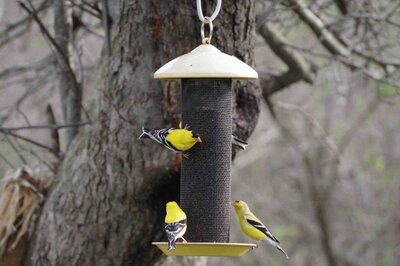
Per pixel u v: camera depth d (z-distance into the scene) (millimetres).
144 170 11039
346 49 16281
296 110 19297
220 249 8914
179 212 9055
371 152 26906
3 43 15750
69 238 11750
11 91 20500
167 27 10867
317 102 24625
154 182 11125
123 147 11125
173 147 9578
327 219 25438
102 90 11344
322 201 25438
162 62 10930
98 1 12758
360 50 16703
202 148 10109
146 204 11375
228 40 10969
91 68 15609
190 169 10117
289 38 19375
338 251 26844
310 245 27453
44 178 12664
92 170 11461
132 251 11688
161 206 11453
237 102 11109
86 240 11664
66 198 11750
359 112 25984
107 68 11297
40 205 12484
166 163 10906
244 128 11102
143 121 11000
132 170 11117
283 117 24281
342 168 25984
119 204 11398
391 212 26719
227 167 10172
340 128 25344
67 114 13922
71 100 13750
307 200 27297
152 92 10969
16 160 19656
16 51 19562
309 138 25250
